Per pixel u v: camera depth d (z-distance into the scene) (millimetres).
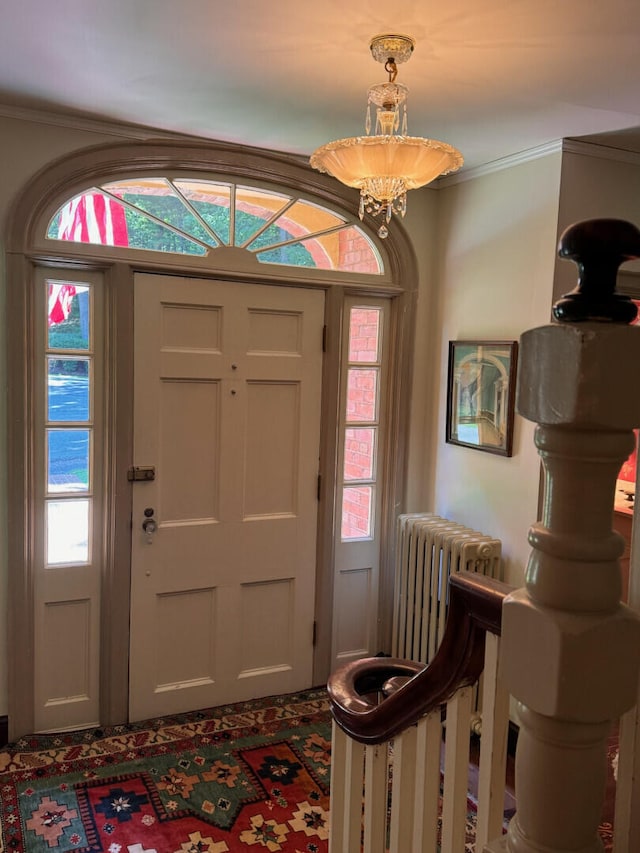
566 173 2748
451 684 941
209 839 2369
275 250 3146
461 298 3305
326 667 3459
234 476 3182
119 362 2889
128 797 2572
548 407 631
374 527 3553
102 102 2514
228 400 3129
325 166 2102
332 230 3262
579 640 638
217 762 2807
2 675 2838
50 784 2629
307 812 2516
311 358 3273
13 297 2686
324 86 2297
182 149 2902
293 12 1781
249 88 2336
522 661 685
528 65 2061
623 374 598
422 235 3428
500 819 913
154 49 2041
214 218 3029
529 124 2570
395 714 1058
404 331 3422
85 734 2971
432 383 3506
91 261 2809
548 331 629
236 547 3217
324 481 3352
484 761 904
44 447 2865
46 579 2914
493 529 3104
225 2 1741
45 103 2551
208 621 3205
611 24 1791
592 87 2213
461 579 898
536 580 668
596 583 643
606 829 1655
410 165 1962
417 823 1046
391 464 3494
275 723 3119
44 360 2836
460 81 2199
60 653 2971
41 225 2738
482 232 3162
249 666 3318
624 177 2877
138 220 2906
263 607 3320
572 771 679
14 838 2346
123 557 2986
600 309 612
